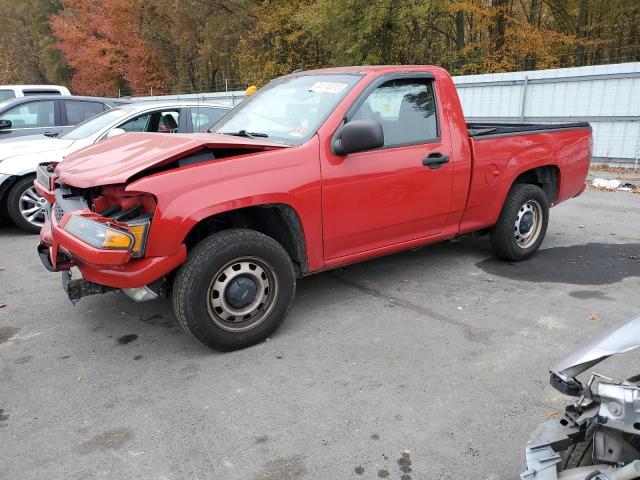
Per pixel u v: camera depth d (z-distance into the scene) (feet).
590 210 25.61
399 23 58.75
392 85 13.98
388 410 9.93
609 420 5.59
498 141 15.98
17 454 9.02
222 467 8.61
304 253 12.81
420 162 14.14
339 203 12.85
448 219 15.40
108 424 9.77
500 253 17.57
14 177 22.35
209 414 9.97
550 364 11.37
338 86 13.70
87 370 11.67
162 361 11.94
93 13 108.78
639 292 15.16
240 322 12.10
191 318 11.31
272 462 8.68
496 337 12.64
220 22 87.30
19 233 23.59
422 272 17.13
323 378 11.07
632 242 20.07
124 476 8.47
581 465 6.27
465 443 8.99
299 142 12.57
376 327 13.30
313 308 14.52
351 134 12.01
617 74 34.68
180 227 10.75
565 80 36.96
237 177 11.34
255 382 10.98
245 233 11.74
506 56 65.41
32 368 11.82
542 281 16.17
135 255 10.69
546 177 18.17
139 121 24.06
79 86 117.70
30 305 15.29
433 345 12.32
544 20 78.59
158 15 104.12
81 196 12.31
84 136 23.29
